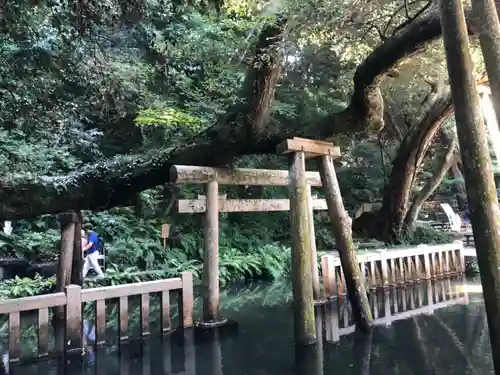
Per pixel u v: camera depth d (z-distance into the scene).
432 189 12.11
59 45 6.13
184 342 5.16
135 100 8.79
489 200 2.60
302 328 4.79
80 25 5.62
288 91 10.78
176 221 11.23
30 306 4.61
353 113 5.33
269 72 5.02
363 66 4.84
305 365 4.30
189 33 8.93
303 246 4.90
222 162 5.74
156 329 5.78
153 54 9.34
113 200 5.95
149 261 9.49
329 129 5.45
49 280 7.55
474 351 4.49
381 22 5.90
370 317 5.46
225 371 4.25
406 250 8.57
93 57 6.60
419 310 6.51
